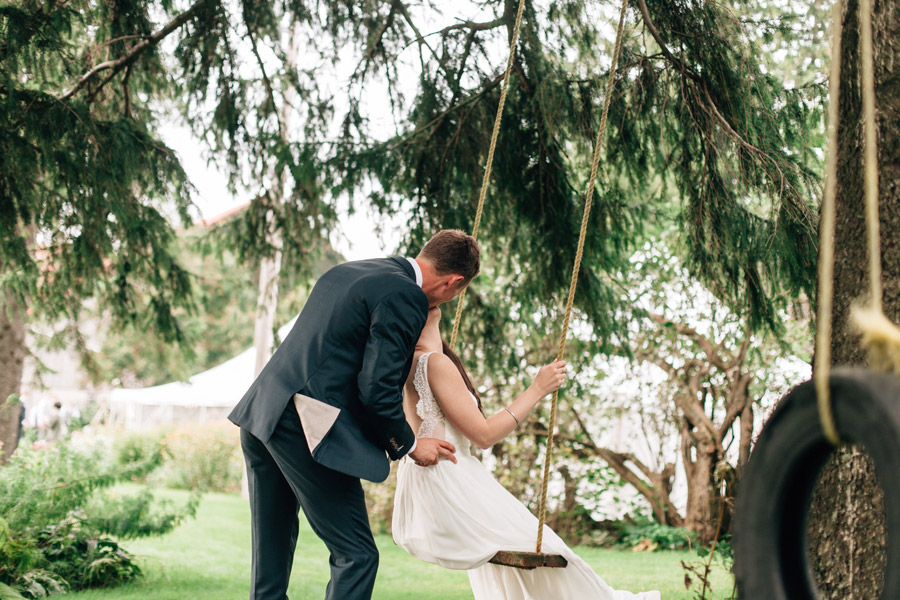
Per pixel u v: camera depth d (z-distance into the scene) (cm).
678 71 460
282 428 263
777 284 462
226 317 2138
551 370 295
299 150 538
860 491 261
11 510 462
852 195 271
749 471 138
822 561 268
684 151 469
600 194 536
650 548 729
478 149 528
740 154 443
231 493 1302
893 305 254
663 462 813
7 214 518
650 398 790
